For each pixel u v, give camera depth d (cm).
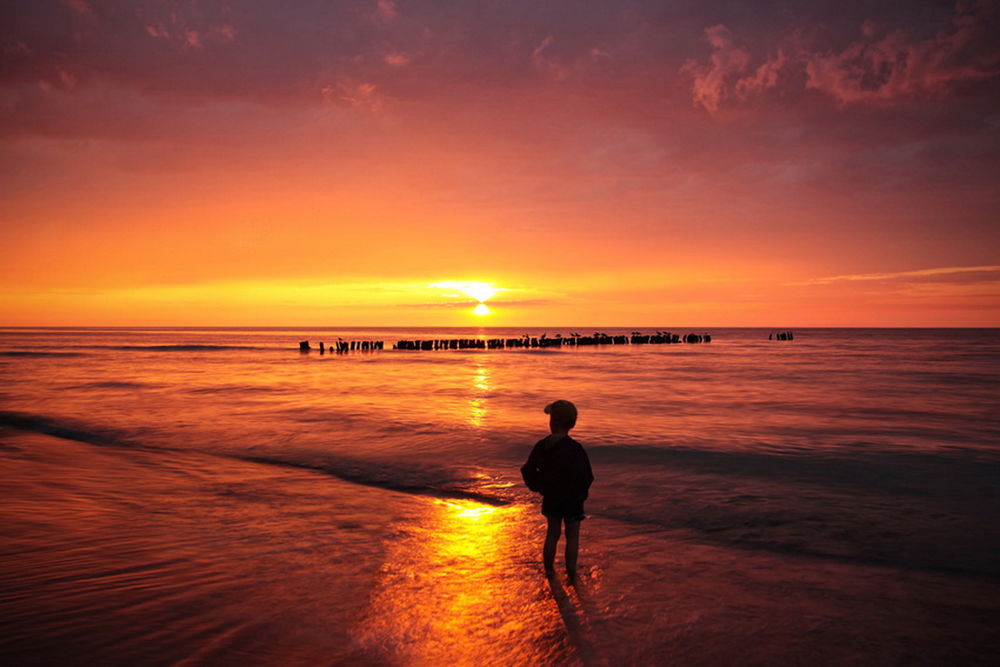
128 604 403
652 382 2522
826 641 367
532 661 340
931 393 2041
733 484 806
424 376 2855
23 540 537
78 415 1469
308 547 539
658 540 575
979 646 362
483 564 502
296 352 5641
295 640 359
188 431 1237
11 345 7088
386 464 938
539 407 1648
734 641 366
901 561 520
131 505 675
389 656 343
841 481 821
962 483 809
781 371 3192
